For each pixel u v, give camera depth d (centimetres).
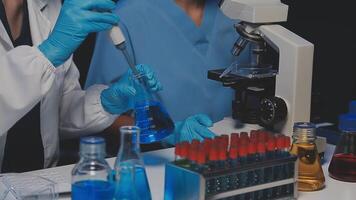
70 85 211
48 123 203
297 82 162
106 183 118
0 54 188
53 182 140
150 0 218
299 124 148
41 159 208
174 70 218
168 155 170
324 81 274
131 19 215
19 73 167
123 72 212
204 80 221
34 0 204
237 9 170
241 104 179
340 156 154
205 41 222
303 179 145
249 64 182
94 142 118
